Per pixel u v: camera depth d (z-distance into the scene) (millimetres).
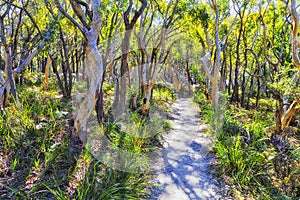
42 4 6816
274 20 10125
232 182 4070
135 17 5734
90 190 3262
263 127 6531
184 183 4066
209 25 10250
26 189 3240
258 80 11773
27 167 3682
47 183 3367
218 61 7848
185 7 8648
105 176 3658
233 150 4637
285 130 6406
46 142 4281
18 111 5215
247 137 5613
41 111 5590
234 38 13516
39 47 5789
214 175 4340
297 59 5695
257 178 4133
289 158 4715
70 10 8281
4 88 5922
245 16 11719
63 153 4055
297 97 5684
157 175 4297
